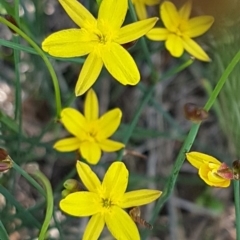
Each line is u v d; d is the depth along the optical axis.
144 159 0.21
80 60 0.13
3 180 0.17
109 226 0.11
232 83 0.15
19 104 0.15
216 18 0.14
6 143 0.17
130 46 0.11
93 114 0.14
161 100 0.21
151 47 0.18
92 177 0.11
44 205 0.16
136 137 0.20
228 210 0.21
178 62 0.21
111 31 0.11
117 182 0.11
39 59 0.18
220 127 0.21
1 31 0.21
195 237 0.21
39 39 0.18
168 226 0.20
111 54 0.11
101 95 0.21
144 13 0.14
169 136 0.18
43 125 0.21
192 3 0.13
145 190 0.11
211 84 0.19
